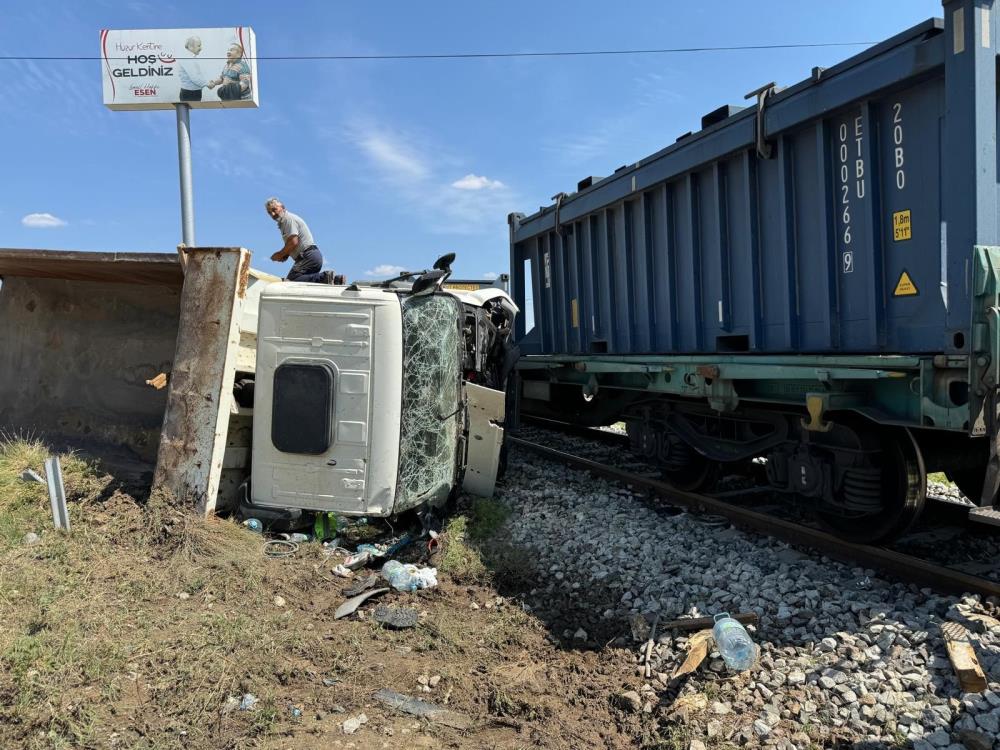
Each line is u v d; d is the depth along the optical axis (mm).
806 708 3127
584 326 8852
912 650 3488
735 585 4461
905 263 4512
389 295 5215
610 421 9125
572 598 4609
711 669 3520
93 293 6664
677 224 6863
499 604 4547
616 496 7000
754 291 5801
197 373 5172
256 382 5289
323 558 4973
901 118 4496
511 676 3602
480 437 6508
